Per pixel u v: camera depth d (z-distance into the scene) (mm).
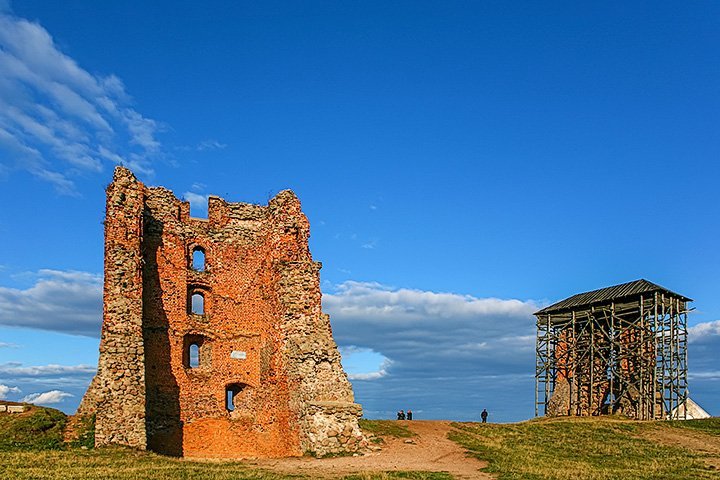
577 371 55406
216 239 32906
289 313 30094
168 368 30062
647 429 35219
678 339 50031
